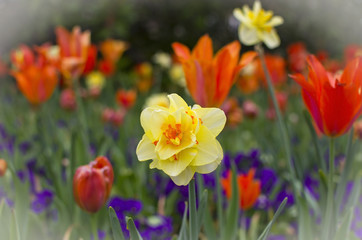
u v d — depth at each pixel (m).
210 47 0.85
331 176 0.79
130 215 0.99
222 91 0.84
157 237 1.01
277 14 3.26
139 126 1.41
